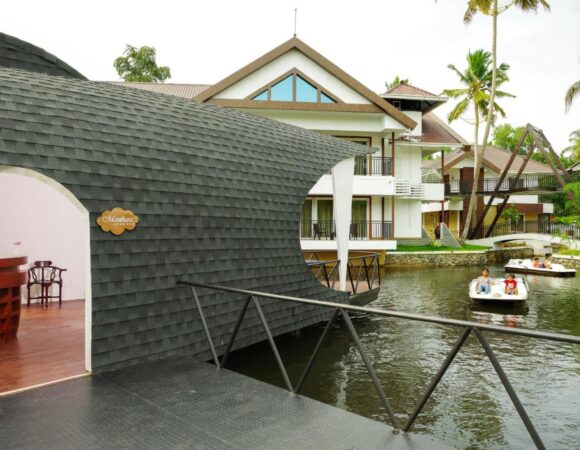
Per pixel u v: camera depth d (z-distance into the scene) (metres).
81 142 5.00
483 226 32.72
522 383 7.30
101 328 4.77
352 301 9.86
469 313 12.49
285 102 20.70
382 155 23.14
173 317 5.53
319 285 8.56
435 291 15.89
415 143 24.64
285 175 7.75
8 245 8.30
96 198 4.86
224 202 6.48
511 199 37.66
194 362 5.16
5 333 5.84
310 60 21.14
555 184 30.80
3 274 5.74
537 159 52.19
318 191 20.92
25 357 5.22
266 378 7.43
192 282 5.45
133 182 5.30
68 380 4.48
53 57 7.37
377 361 8.30
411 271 21.86
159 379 4.54
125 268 5.05
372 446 3.18
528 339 9.80
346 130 22.08
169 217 5.63
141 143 5.68
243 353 8.28
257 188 7.13
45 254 8.84
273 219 7.37
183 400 3.98
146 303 5.23
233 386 4.35
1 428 3.40
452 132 29.56
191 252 5.87
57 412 3.70
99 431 3.36
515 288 13.49
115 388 4.27
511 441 5.50
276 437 3.30
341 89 21.41
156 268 5.39
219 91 20.27
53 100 5.23
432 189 25.39
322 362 8.17
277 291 7.43
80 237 9.34
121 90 6.86
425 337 9.87
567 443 5.47
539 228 32.69
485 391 6.97
